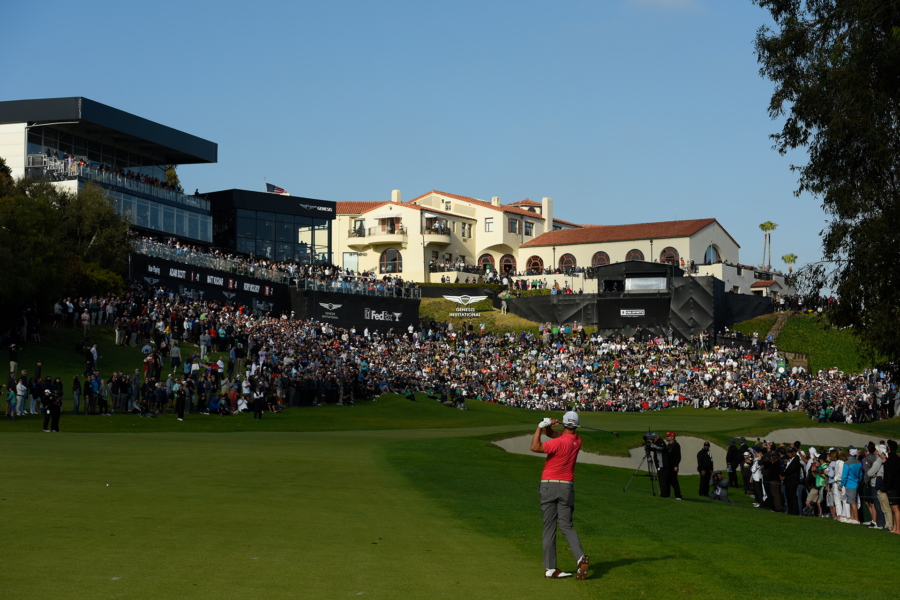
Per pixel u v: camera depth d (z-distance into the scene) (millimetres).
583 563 10102
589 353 70875
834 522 19062
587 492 19812
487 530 13391
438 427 41219
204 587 8797
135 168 73375
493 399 59375
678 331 78000
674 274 80438
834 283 26703
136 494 14664
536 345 73062
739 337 75375
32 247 47375
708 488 23312
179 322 49906
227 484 16750
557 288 89750
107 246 54344
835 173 26203
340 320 71438
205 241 73875
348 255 103688
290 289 70188
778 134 27422
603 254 97750
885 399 50656
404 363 60625
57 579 8781
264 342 50188
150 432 30438
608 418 50875
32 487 14773
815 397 55344
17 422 29516
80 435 27156
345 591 8953
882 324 25203
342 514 13992
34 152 63781
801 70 26719
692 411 58062
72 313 46875
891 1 23328
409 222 99938
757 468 22656
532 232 110188
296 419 38688
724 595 9781
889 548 14453
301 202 82625
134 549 10344
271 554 10531
